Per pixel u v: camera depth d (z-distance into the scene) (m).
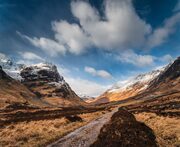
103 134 21.62
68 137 23.95
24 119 56.31
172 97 146.75
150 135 22.25
